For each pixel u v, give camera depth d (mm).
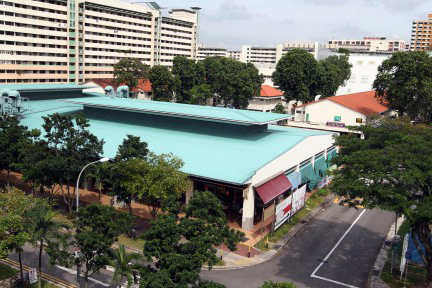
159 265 23641
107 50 159750
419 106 85625
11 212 26375
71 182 57344
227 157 47688
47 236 27938
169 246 22984
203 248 22719
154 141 53531
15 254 36000
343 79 138625
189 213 25734
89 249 24734
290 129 66500
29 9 129750
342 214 50812
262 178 45000
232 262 36656
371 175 28859
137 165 38688
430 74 83625
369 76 143625
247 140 53906
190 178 44312
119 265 24156
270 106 134375
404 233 44188
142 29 175250
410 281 33188
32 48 132625
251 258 37594
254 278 33875
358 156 30672
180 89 128125
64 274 33031
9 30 125312
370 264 37406
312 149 59938
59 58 141750
